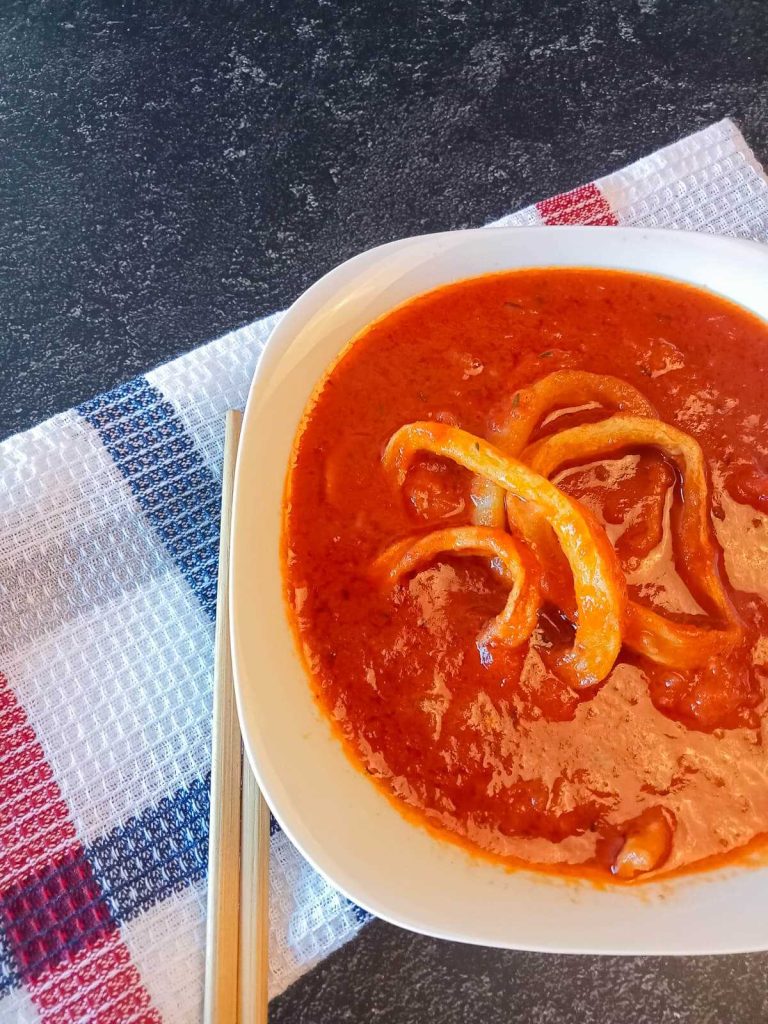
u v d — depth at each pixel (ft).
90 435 0.85
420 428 0.74
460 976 0.73
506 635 0.71
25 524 0.81
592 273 0.82
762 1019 0.73
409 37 1.08
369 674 0.73
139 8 1.09
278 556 0.74
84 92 1.05
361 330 0.79
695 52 1.07
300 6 1.09
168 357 0.92
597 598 0.69
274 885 0.73
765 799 0.70
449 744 0.71
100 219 0.98
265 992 0.69
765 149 1.02
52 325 0.93
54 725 0.76
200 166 1.01
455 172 1.01
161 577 0.81
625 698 0.72
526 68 1.06
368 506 0.76
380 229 0.98
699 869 0.68
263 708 0.68
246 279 0.96
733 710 0.72
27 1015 0.68
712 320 0.81
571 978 0.73
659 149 1.02
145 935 0.70
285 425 0.76
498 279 0.82
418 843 0.69
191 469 0.85
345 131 1.03
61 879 0.72
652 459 0.77
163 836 0.73
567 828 0.70
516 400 0.77
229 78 1.06
